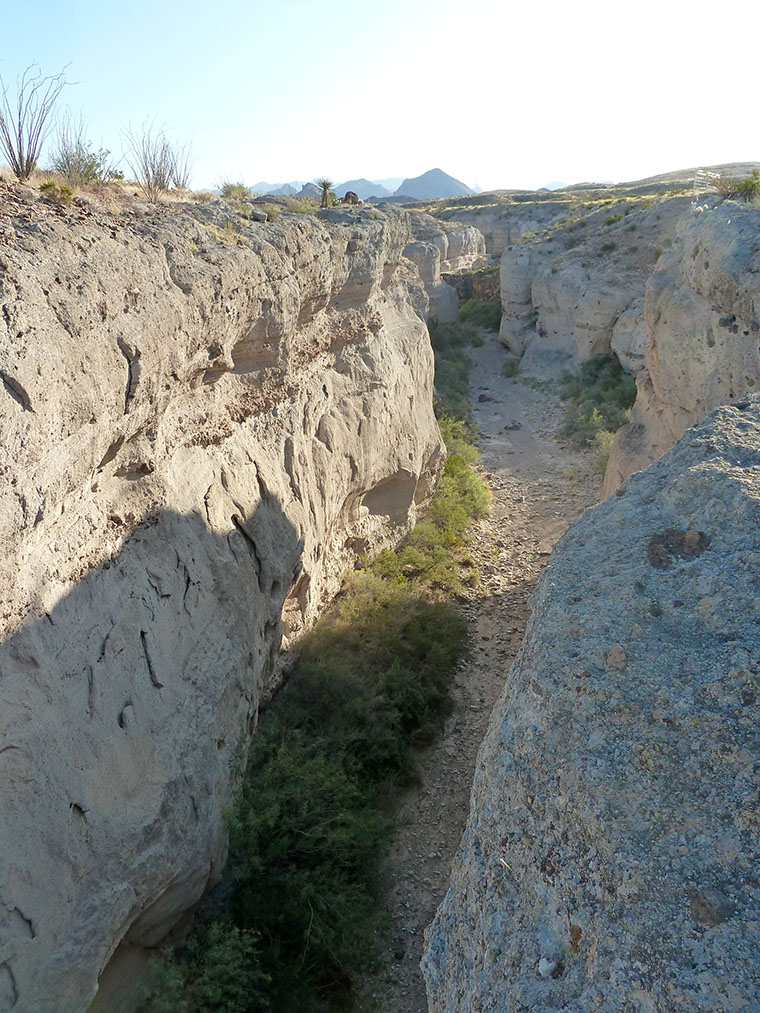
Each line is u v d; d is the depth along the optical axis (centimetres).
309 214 1351
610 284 2738
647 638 490
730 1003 340
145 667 681
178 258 759
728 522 543
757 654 450
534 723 489
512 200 7212
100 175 995
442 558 1555
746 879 374
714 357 1102
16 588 515
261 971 702
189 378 819
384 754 1003
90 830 564
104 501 668
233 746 848
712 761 417
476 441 2370
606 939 382
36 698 525
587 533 609
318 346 1266
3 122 815
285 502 1068
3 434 480
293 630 1146
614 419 2239
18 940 486
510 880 464
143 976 667
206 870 728
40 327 529
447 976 497
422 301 2097
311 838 816
